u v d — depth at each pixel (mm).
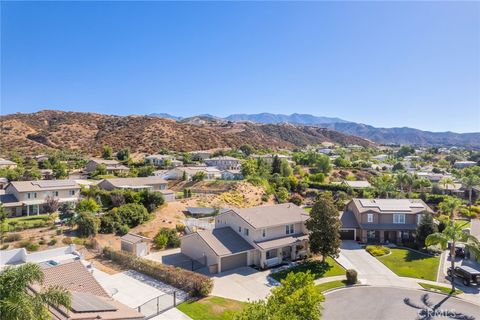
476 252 34312
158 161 120000
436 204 79250
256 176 89875
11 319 12930
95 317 17578
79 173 104500
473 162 180250
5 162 101188
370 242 51875
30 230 48344
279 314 18594
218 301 29969
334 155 198000
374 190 86562
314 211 41188
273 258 41000
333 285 34875
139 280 34562
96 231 48688
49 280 23531
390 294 32906
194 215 61938
